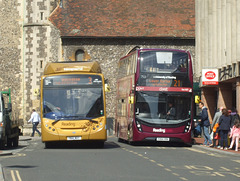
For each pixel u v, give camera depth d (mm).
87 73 32656
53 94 32250
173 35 67312
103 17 69062
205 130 35969
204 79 48375
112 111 67062
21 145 39750
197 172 19469
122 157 25578
